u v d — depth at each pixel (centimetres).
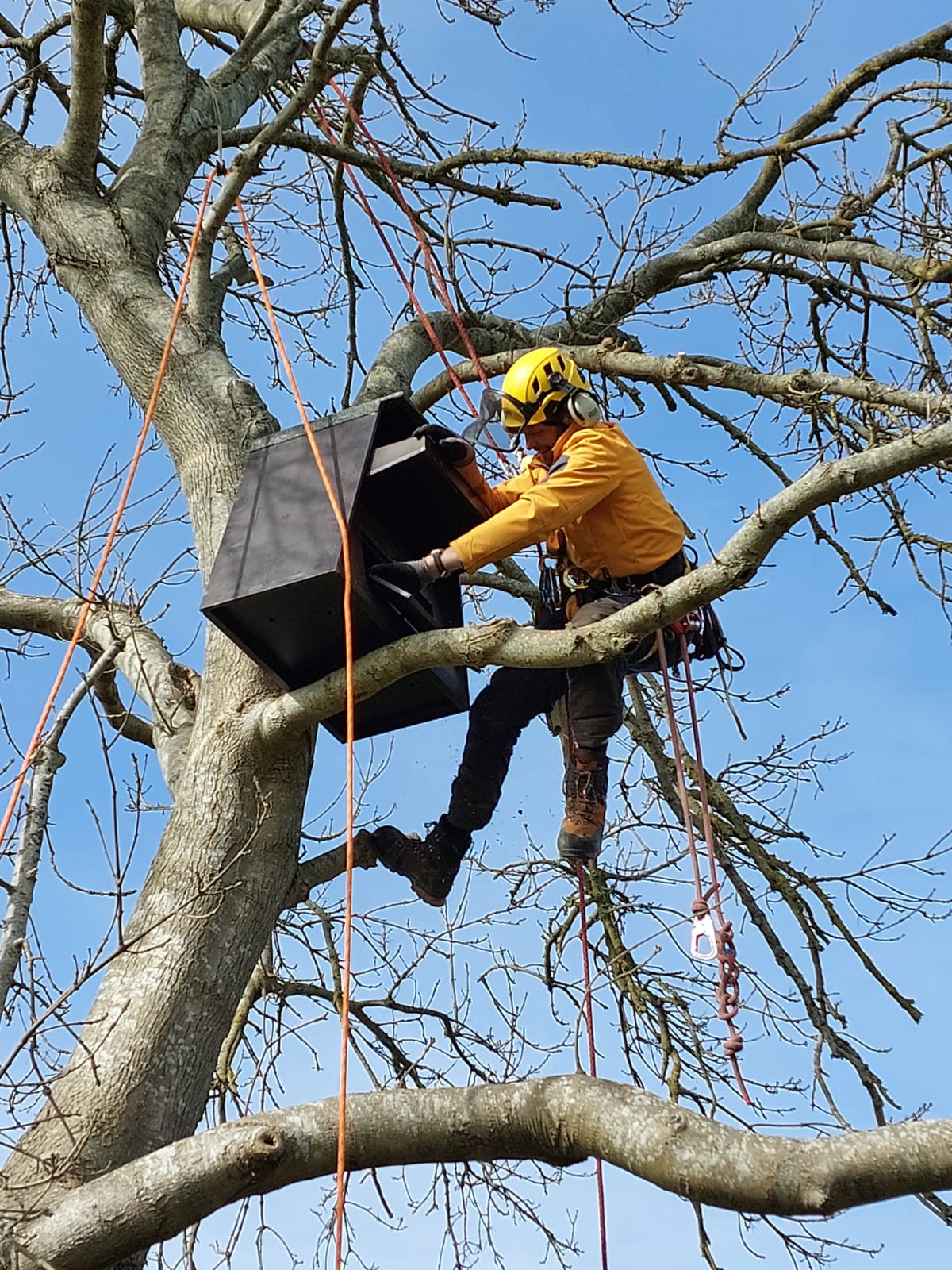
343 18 493
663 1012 588
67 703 392
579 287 659
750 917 550
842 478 354
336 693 408
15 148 596
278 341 423
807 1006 523
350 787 358
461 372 604
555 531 432
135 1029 388
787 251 623
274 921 430
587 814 437
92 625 516
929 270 560
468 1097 331
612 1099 320
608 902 611
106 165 678
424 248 562
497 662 388
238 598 399
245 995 596
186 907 409
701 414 644
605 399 636
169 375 513
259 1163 321
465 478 432
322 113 630
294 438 429
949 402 438
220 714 441
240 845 423
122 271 550
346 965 334
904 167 612
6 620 550
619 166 630
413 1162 330
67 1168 358
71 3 552
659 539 433
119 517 428
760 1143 300
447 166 643
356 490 405
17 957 329
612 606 428
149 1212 322
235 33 687
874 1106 495
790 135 645
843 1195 289
